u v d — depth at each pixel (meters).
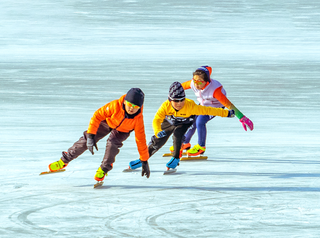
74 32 91.81
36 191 17.34
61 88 45.53
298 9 124.00
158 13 117.06
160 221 14.07
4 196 16.62
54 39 84.25
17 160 22.55
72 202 15.96
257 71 55.97
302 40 84.88
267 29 97.00
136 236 12.84
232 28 98.06
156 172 20.98
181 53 70.50
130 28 96.75
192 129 24.47
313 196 16.88
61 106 37.84
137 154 24.31
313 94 43.81
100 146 25.92
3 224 13.71
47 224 13.74
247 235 13.00
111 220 14.12
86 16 111.12
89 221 14.01
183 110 20.67
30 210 15.05
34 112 35.47
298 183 18.80
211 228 13.50
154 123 21.11
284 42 82.56
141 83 48.59
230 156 24.25
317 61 63.38
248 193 17.28
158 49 74.50
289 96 42.88
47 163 22.03
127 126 17.88
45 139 27.42
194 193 17.28
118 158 23.45
